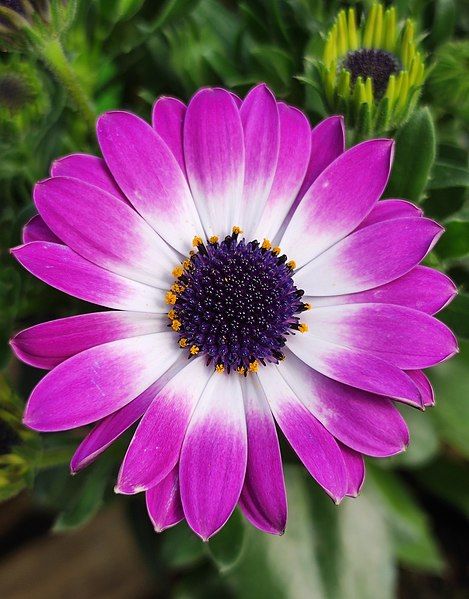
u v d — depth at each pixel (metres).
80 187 0.14
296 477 0.20
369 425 0.14
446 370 0.20
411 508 0.20
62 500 0.18
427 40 0.18
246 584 0.19
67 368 0.14
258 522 0.14
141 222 0.15
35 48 0.16
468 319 0.16
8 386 0.16
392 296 0.15
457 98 0.17
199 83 0.18
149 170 0.15
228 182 0.15
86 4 0.17
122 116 0.15
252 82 0.17
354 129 0.16
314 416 0.15
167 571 0.21
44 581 0.24
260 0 0.18
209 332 0.15
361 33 0.16
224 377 0.15
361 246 0.15
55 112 0.17
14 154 0.17
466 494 0.21
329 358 0.15
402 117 0.16
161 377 0.15
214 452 0.14
